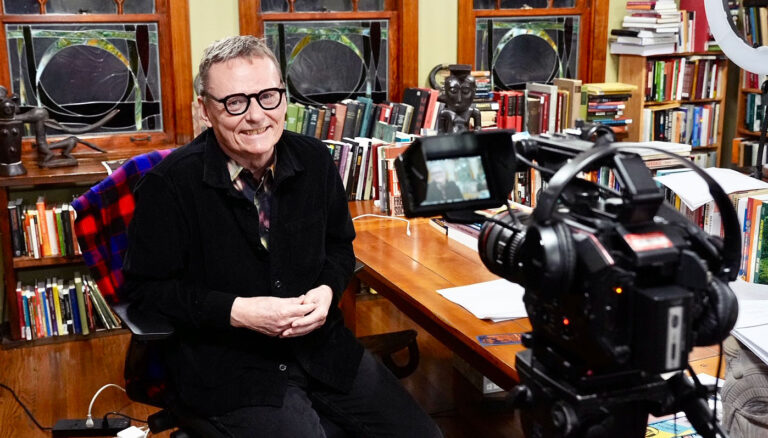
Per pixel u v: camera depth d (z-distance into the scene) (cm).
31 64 383
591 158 102
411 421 201
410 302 219
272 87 191
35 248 373
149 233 193
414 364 282
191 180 194
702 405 110
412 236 281
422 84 441
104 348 374
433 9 433
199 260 199
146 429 298
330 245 222
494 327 195
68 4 382
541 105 421
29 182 355
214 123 192
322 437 192
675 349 97
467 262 249
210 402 192
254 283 200
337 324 213
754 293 200
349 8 425
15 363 358
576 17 466
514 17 453
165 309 194
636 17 460
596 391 106
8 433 295
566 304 104
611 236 102
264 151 194
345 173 344
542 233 101
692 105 505
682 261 100
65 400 322
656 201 102
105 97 398
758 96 507
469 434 292
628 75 473
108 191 206
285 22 414
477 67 453
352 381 205
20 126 354
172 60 398
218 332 197
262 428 187
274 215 202
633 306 99
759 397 157
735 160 517
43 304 376
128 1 391
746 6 249
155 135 408
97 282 209
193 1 396
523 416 120
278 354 199
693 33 478
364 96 437
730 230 107
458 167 113
